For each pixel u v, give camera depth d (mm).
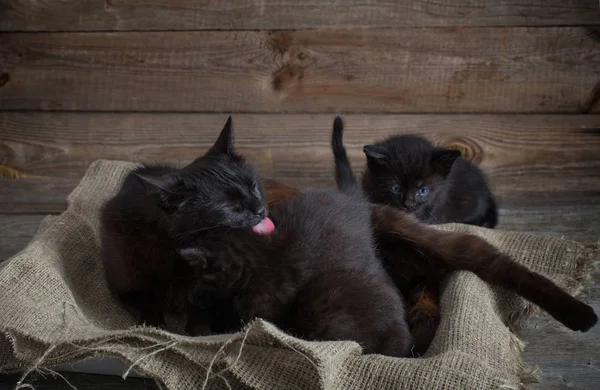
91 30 1490
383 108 1475
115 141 1508
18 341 1019
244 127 1488
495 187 1461
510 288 1114
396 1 1450
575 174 1450
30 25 1496
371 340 1046
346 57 1468
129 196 1135
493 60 1449
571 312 1071
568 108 1450
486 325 1043
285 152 1485
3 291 1057
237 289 1057
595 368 1082
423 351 1075
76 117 1511
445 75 1459
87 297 1150
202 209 1103
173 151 1501
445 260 1151
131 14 1483
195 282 1064
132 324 1130
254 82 1484
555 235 1331
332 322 1047
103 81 1502
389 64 1463
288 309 1066
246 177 1151
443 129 1465
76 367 1062
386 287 1083
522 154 1458
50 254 1135
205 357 978
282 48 1476
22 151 1521
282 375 969
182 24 1480
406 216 1190
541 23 1436
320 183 1479
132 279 1119
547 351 1105
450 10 1445
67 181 1476
